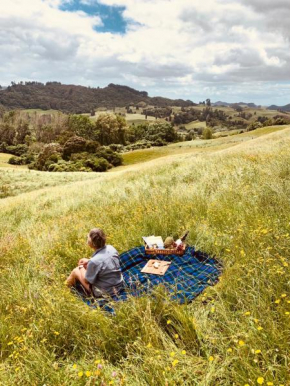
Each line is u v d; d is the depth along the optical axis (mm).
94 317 3250
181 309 3107
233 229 4809
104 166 57844
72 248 5762
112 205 9180
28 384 2619
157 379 2410
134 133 131125
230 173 8883
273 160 9086
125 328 3055
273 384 2113
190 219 5891
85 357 2875
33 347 3025
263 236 4074
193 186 8523
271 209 5160
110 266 4008
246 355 2412
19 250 6141
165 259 4723
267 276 3266
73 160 61312
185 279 3971
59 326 3271
